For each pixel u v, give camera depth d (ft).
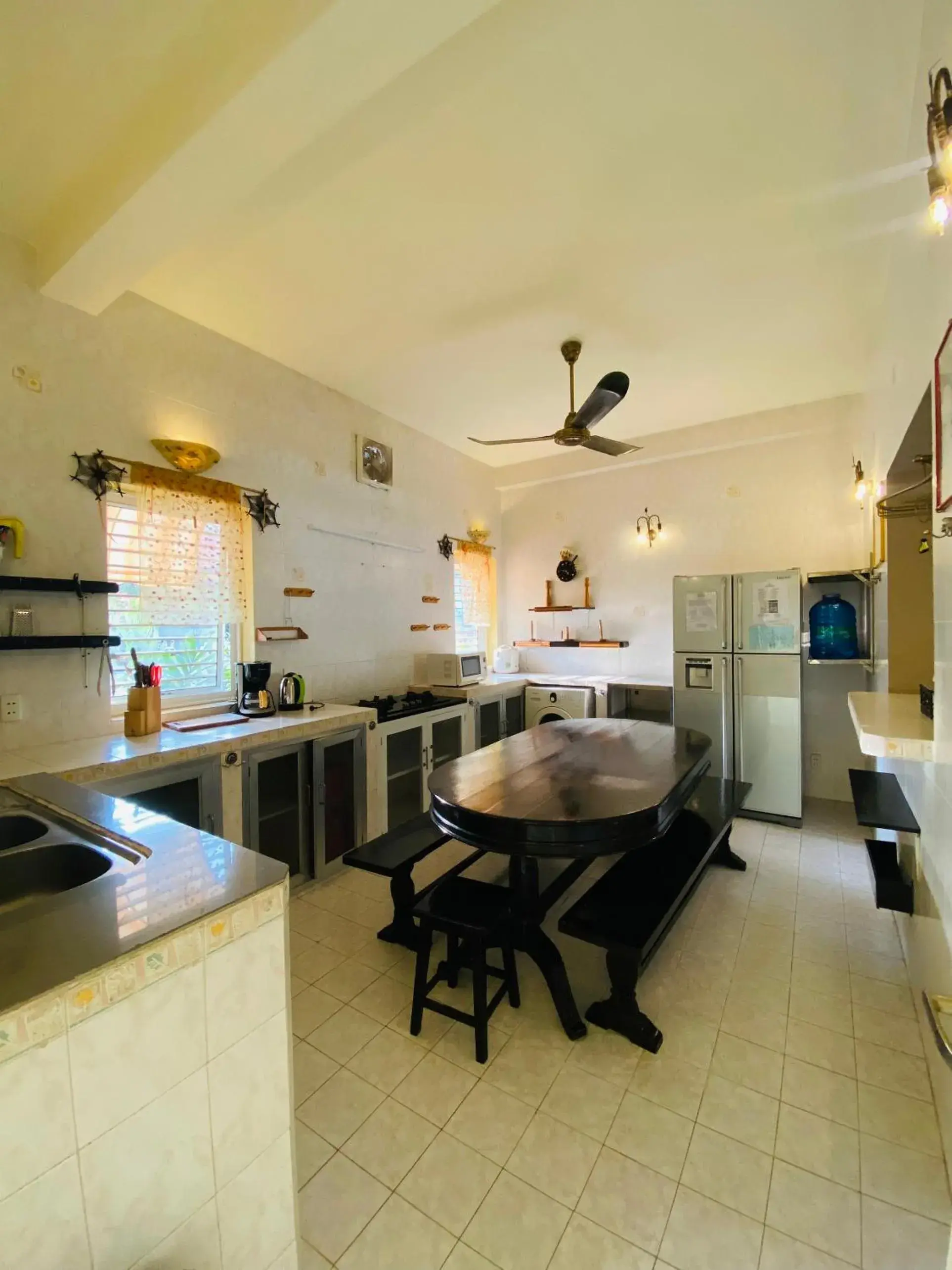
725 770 13.29
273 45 4.50
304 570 11.70
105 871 3.80
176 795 7.72
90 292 7.61
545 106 5.60
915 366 6.23
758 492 14.93
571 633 18.06
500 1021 6.55
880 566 10.45
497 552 18.92
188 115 5.27
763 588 12.86
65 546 7.92
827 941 8.05
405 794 12.27
